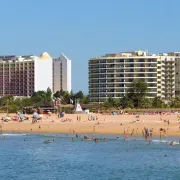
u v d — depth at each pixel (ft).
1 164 490.49
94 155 542.57
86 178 405.39
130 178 403.13
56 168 459.32
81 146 633.20
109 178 404.16
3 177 416.46
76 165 474.08
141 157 518.37
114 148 599.16
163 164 472.44
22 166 475.31
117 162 487.61
